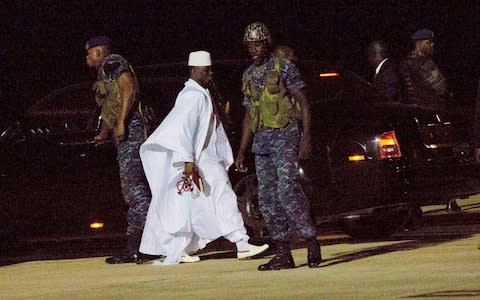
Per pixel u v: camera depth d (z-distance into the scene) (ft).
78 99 123.85
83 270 110.93
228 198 112.27
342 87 124.77
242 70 123.54
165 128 110.42
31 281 104.42
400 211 123.13
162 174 112.06
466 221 136.15
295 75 100.68
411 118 117.70
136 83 115.24
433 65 138.82
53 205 122.83
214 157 112.16
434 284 87.97
